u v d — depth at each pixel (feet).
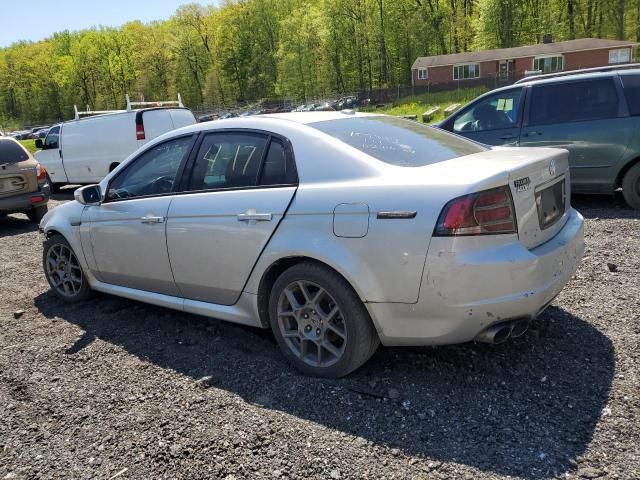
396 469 7.92
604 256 16.25
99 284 15.20
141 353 12.42
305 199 10.28
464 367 10.56
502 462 7.89
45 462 8.70
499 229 8.93
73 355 12.57
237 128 12.09
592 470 7.57
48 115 336.90
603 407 8.98
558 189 10.89
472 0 249.55
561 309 12.85
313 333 10.58
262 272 10.94
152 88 302.86
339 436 8.79
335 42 250.57
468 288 8.81
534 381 9.93
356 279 9.53
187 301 12.82
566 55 174.40
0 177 28.91
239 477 8.00
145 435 9.18
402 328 9.55
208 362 11.70
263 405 9.85
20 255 23.49
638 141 21.27
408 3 244.01
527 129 23.49
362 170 10.07
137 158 13.93
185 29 297.74
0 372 11.93
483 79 167.32
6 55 350.43
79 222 14.94
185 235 12.13
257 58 287.69
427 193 9.05
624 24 201.05
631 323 11.81
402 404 9.50
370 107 165.17
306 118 11.82
